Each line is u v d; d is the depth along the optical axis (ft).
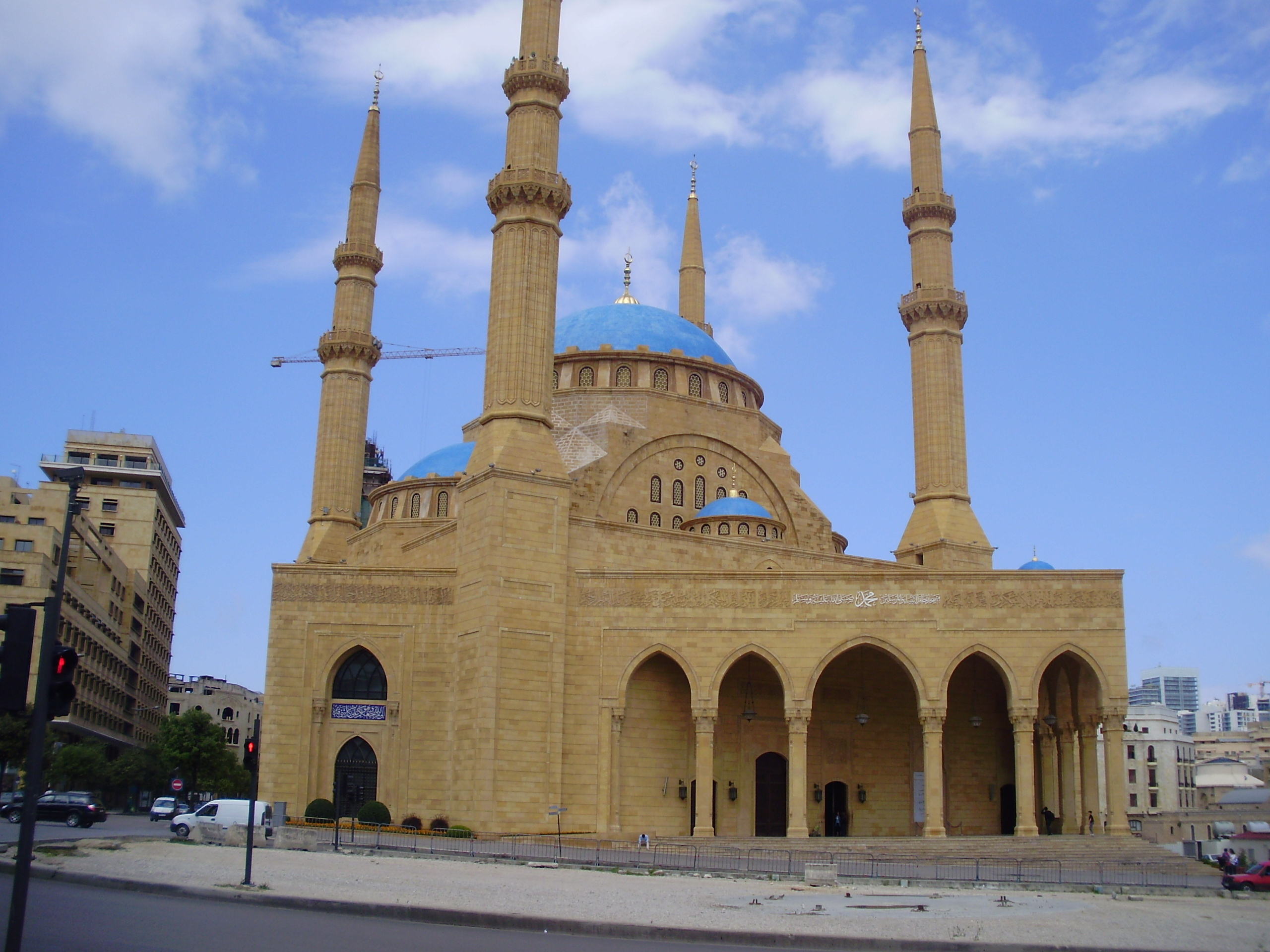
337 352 315.17
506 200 248.32
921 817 247.29
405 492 303.68
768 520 270.87
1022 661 225.15
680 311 393.29
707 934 99.09
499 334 242.78
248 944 83.15
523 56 260.01
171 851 167.63
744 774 240.53
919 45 328.08
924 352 305.12
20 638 70.03
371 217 326.85
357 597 237.66
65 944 79.51
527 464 232.32
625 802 228.63
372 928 96.53
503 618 221.87
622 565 243.60
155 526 563.89
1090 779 231.50
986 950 97.91
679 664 229.66
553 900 119.75
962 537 291.17
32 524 400.26
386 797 229.66
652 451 280.10
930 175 314.14
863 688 250.78
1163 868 188.24
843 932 103.24
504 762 216.13
